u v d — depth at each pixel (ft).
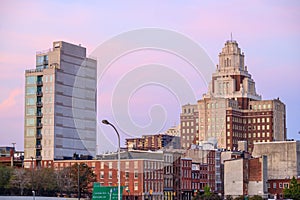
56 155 530.68
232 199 460.96
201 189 487.20
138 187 337.31
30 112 546.26
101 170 383.04
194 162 467.93
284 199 405.59
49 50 554.46
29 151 539.29
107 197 135.23
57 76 540.11
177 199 410.11
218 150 527.40
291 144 519.19
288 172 516.73
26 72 553.64
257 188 484.74
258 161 488.44
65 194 417.90
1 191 389.19
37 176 410.52
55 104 536.83
